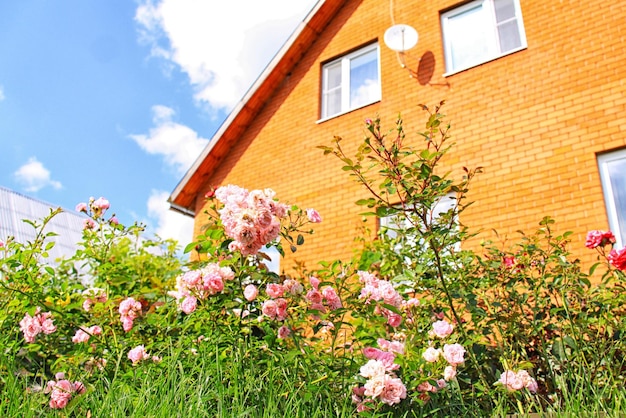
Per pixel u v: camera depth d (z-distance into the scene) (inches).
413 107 302.2
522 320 148.9
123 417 105.4
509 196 250.4
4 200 719.7
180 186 379.2
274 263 318.0
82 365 138.6
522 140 257.3
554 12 273.6
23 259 155.7
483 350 138.6
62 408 118.7
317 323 131.1
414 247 176.1
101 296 169.9
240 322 129.7
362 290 130.0
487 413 120.8
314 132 344.2
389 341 130.3
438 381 118.4
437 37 312.3
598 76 247.8
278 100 377.7
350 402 117.8
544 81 262.5
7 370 132.7
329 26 374.9
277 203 133.3
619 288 147.3
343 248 296.7
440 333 127.9
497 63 281.4
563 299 143.3
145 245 295.0
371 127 139.7
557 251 156.7
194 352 129.9
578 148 240.8
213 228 136.7
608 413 108.8
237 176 372.2
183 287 129.0
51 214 171.9
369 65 346.6
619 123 234.4
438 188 135.3
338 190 314.5
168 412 101.4
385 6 347.6
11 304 144.4
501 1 301.3
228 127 378.0
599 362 132.3
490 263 159.0
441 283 147.9
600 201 227.1
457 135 278.7
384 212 137.9
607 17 255.9
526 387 120.0
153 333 153.0
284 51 369.4
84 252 183.0
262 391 114.2
